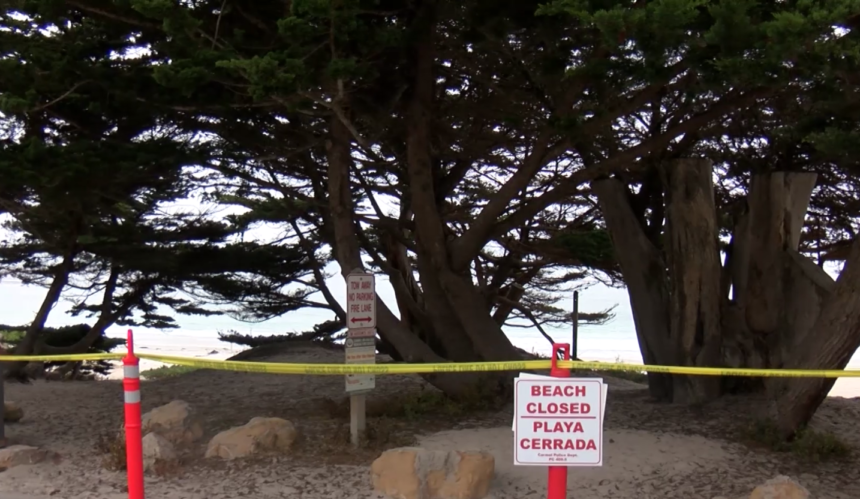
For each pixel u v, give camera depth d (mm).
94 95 8531
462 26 8812
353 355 7395
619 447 7582
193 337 43250
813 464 7246
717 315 9820
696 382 9711
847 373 4875
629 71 7203
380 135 9961
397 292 13039
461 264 9617
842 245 13383
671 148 10898
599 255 15680
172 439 7648
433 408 9211
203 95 8234
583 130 8500
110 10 7605
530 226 15719
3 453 7020
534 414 4105
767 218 9750
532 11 7789
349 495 6137
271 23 7785
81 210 10531
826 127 7945
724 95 8789
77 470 6930
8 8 8305
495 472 6684
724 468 7031
